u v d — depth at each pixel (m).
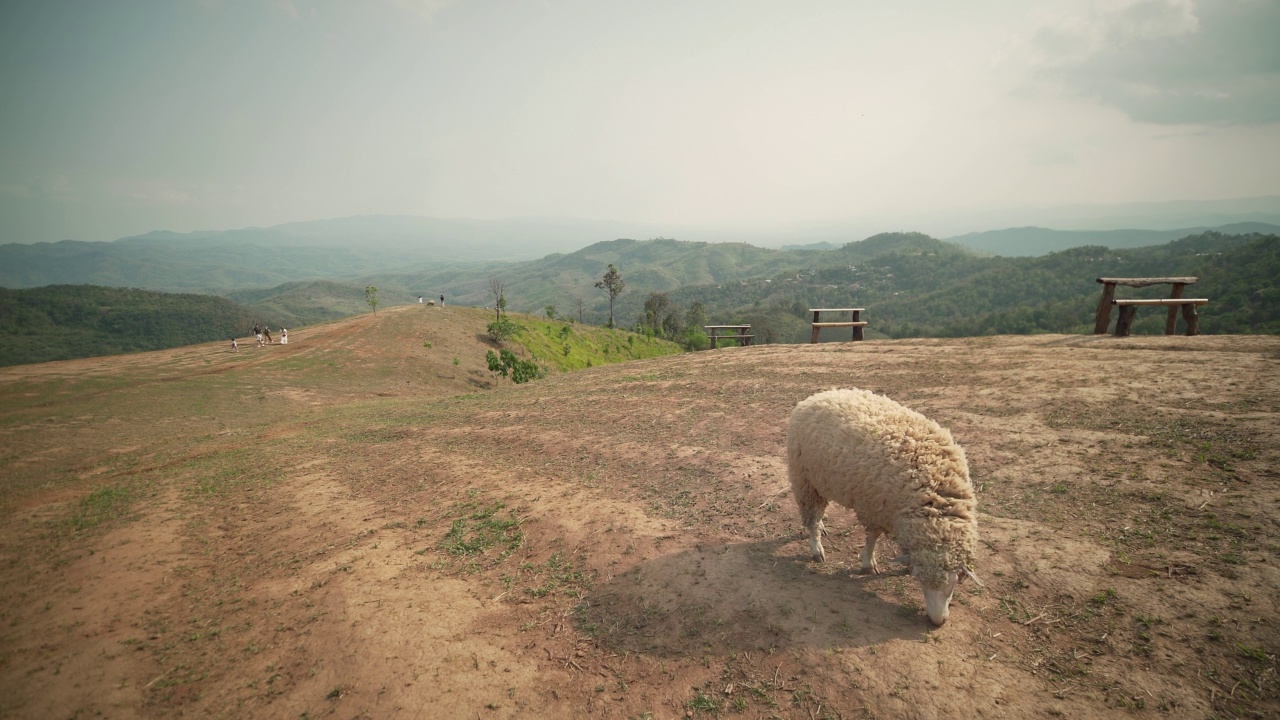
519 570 7.28
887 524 5.58
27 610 8.02
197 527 11.10
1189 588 4.89
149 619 7.42
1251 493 6.02
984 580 5.57
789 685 4.62
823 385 14.06
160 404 33.34
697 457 10.40
